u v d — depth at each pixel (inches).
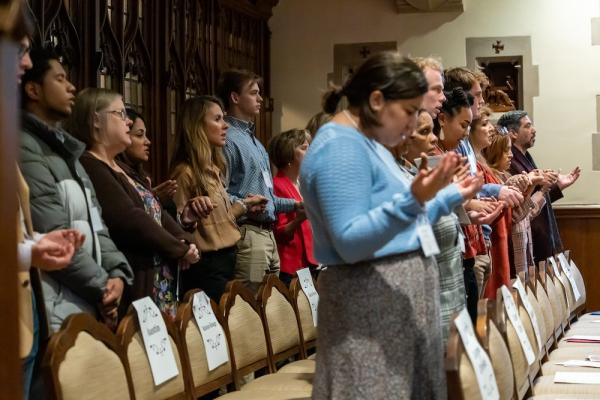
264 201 189.2
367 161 97.7
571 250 316.5
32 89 130.9
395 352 96.8
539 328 175.6
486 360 102.9
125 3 245.4
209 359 139.5
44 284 120.1
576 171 253.6
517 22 357.1
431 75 136.3
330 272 99.5
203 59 293.7
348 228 93.7
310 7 362.3
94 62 222.7
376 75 97.7
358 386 96.6
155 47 259.9
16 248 49.1
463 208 136.3
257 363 158.4
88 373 104.5
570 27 355.9
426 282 100.3
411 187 93.0
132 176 158.9
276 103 362.9
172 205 174.9
